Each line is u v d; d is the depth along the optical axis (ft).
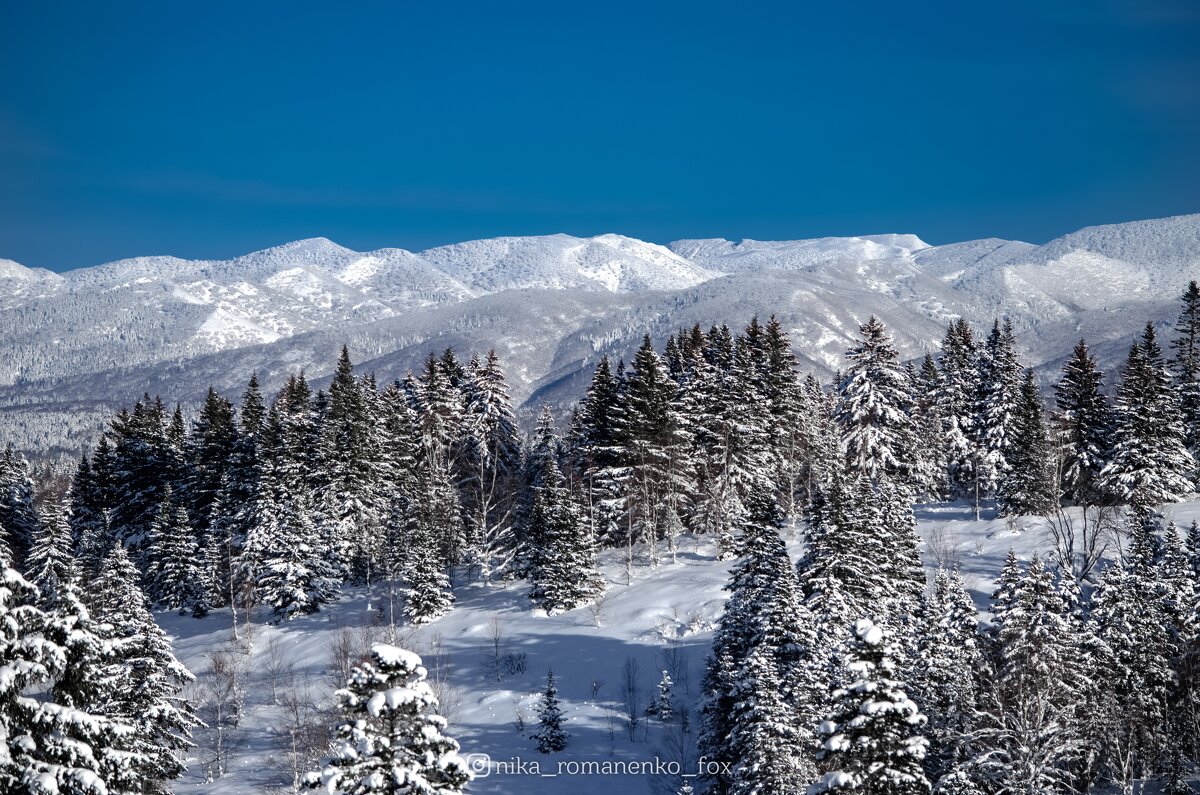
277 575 245.04
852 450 254.27
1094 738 104.73
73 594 66.08
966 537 223.51
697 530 256.32
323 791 141.38
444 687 181.88
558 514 218.79
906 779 80.64
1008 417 260.62
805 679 122.93
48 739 62.39
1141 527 150.92
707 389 257.14
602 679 178.91
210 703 192.13
